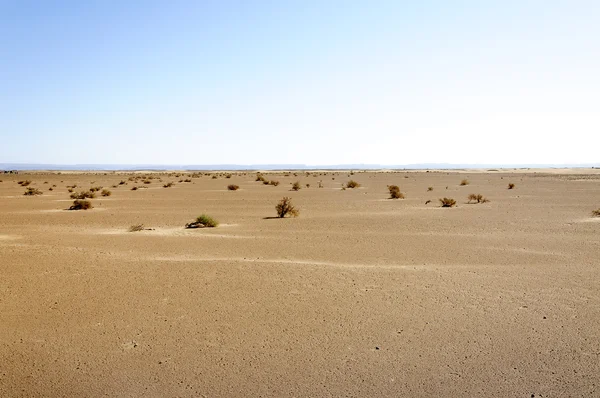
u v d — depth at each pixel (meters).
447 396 5.50
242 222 22.34
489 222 21.58
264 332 7.54
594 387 5.65
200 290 9.94
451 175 104.62
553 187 53.34
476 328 7.63
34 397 5.58
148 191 48.69
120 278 10.96
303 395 5.56
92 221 23.00
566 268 11.90
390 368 6.22
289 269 11.85
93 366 6.37
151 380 5.97
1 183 69.19
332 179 81.25
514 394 5.52
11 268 12.00
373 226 20.50
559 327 7.63
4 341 7.24
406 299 9.23
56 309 8.72
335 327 7.73
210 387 5.77
